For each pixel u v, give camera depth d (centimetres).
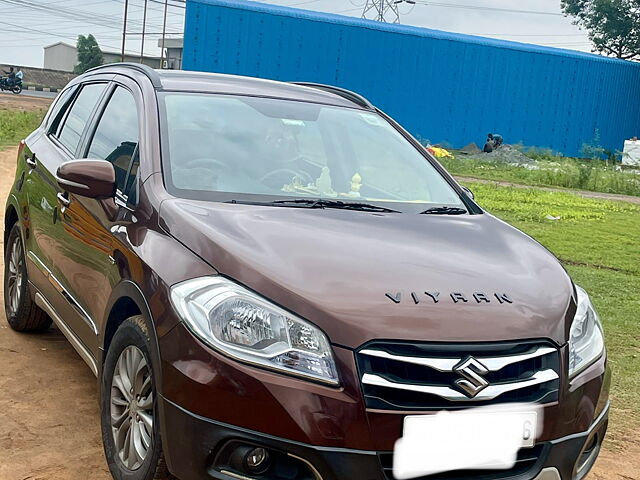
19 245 545
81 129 483
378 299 292
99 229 387
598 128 3622
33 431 400
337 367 277
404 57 3088
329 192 408
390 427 275
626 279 970
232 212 347
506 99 3359
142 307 320
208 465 284
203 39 2747
